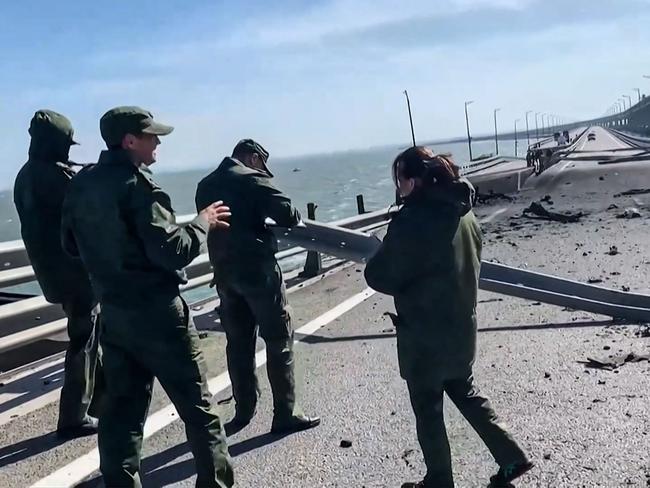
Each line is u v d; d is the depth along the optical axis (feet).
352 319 25.30
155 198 10.68
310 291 32.14
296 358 20.80
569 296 23.00
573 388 16.07
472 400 11.17
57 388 19.12
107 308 11.05
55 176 14.53
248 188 14.84
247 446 14.46
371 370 18.84
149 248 10.55
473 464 12.63
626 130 550.36
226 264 14.79
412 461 12.98
